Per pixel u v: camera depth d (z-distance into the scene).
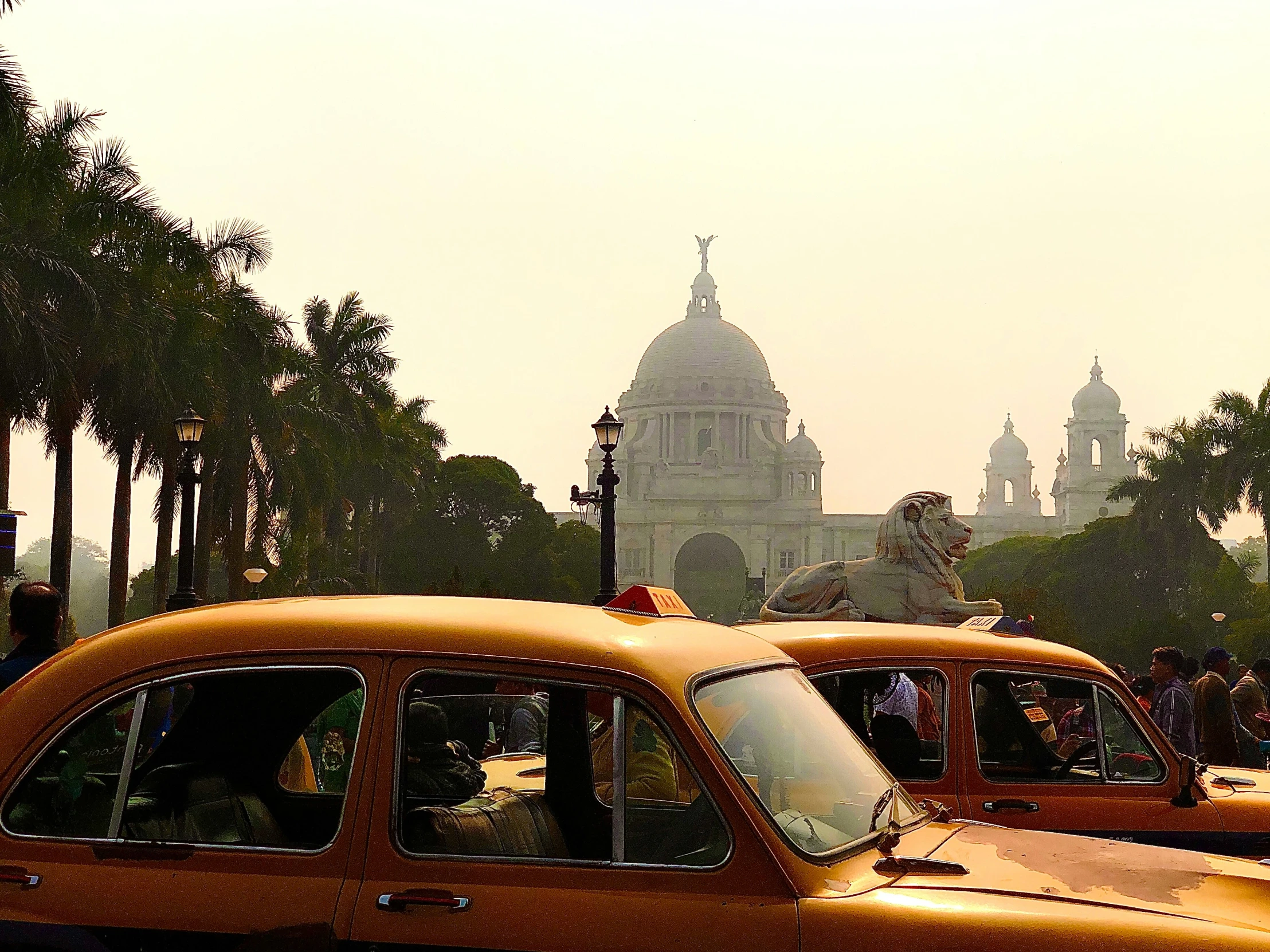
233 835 6.03
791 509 183.38
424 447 91.75
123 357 38.47
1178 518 85.94
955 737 9.29
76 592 186.62
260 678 5.93
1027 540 159.50
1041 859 6.01
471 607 6.26
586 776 6.00
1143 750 9.52
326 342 67.31
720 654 6.30
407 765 5.71
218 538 57.41
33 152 33.97
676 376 197.50
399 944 5.36
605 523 35.12
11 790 5.85
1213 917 5.30
